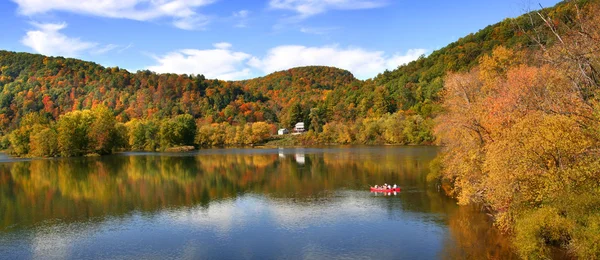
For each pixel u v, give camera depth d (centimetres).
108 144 12075
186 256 2866
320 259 2731
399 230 3288
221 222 3706
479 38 17262
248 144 15788
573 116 2381
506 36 13300
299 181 5953
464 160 3712
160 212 4162
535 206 2681
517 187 2695
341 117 17225
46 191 5528
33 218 4016
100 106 16275
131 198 4944
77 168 8175
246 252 2906
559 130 2373
